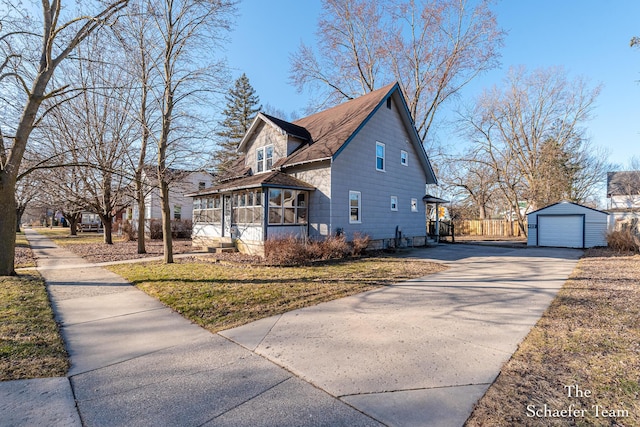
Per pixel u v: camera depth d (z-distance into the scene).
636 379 2.96
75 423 2.38
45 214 48.31
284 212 13.29
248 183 13.38
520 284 7.41
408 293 6.57
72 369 3.28
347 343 3.94
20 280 7.33
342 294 6.45
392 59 22.44
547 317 4.87
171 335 4.26
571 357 3.46
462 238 26.70
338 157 13.54
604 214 16.58
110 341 4.05
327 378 3.05
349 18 21.80
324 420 2.40
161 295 6.26
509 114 27.25
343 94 23.97
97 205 17.62
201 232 17.70
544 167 26.17
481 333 4.25
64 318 4.96
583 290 6.56
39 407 2.58
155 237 23.41
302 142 15.91
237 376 3.12
